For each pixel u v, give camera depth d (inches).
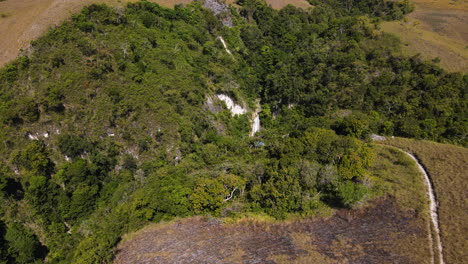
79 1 2393.0
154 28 2564.0
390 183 1760.6
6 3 2610.7
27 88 1881.2
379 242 1362.0
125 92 2038.6
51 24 2134.6
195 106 2282.2
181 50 2554.1
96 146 1881.2
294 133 2498.8
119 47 2199.8
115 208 1614.2
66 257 1414.9
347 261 1266.0
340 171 1704.0
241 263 1311.5
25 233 1521.9
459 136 2283.5
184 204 1625.2
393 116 2573.8
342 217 1544.0
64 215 1646.2
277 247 1389.0
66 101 1891.0
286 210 1590.8
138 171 1804.9
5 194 1600.6
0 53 2042.3
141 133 1980.8
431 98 2484.0
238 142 2283.5
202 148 2079.2
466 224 1381.6
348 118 2381.9
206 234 1512.1
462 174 1747.0
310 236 1438.2
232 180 1646.2
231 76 2738.7
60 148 1798.7
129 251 1445.6
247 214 1604.3
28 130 1779.0
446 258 1227.2
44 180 1635.1
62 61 2001.7
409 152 2106.3
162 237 1513.3
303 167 1656.0
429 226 1422.2
